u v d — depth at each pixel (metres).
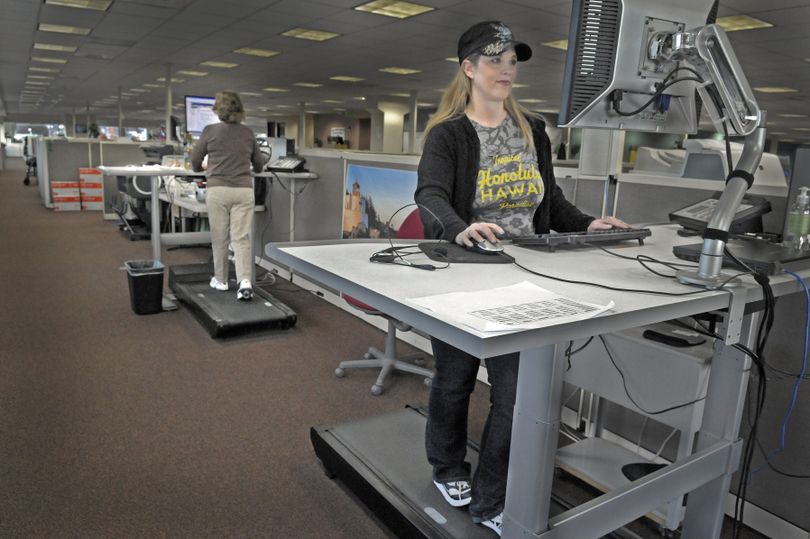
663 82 1.09
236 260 3.50
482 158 1.37
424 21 7.17
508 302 0.83
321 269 1.03
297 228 4.22
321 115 23.89
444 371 1.42
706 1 1.09
